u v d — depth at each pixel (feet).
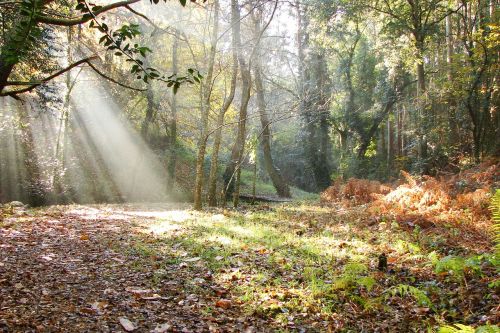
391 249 26.21
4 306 14.37
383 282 20.07
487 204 32.68
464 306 16.46
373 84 112.78
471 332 12.21
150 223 38.11
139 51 9.87
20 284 16.88
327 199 66.28
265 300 17.58
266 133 85.05
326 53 99.60
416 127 73.46
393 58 79.87
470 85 65.57
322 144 116.88
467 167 59.52
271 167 89.15
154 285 18.97
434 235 28.48
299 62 85.51
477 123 66.28
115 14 62.44
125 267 21.56
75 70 71.20
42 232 29.84
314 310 16.85
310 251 25.91
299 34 95.09
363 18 85.61
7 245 24.12
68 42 63.00
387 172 102.63
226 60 65.26
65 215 41.50
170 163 84.64
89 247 25.72
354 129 107.45
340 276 20.21
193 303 17.10
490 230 25.94
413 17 72.23
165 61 81.15
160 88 78.64
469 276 19.20
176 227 35.32
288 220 42.29
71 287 17.61
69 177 72.08
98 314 14.93
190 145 109.40
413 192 40.52
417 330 14.94
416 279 20.18
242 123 63.16
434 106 74.13
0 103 65.41
